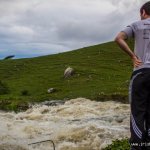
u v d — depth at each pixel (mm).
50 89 60406
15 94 60531
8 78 77625
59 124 27359
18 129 24359
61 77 72062
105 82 64312
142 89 8492
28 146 18484
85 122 28984
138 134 8344
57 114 35531
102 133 22125
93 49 100500
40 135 22766
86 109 36562
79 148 19406
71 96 52438
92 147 19703
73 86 62875
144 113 8484
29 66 87688
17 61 94312
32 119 32719
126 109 38094
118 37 8656
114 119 30922
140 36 8711
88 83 64188
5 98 53062
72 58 92312
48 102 49500
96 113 35406
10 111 45156
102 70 76562
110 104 40750
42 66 86125
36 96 55156
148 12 9055
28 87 66188
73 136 21328
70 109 36500
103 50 98438
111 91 52719
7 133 22500
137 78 8523
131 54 8562
